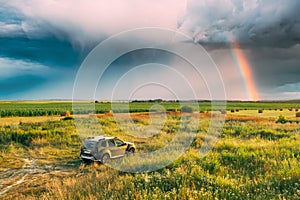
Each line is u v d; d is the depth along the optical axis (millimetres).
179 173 9211
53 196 8320
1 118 40812
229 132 22266
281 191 7555
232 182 8266
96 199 7262
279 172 8938
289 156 11406
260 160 10906
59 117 42594
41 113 51094
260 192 7340
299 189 7480
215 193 7332
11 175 12336
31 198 8820
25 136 19984
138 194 7375
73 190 8352
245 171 9836
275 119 38312
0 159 15008
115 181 8930
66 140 19750
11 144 18219
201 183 8383
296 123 31641
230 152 13141
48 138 20141
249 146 14352
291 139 17250
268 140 17609
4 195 9758
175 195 7180
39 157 15625
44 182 11070
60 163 14297
